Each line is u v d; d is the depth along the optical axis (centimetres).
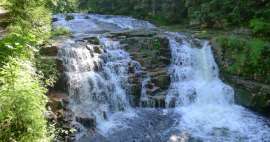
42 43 1203
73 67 1176
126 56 1366
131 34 1524
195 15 1981
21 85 666
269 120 1166
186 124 1114
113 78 1257
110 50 1365
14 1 1251
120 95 1238
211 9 1873
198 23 1955
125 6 2628
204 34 1616
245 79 1291
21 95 645
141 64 1349
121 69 1288
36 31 1236
